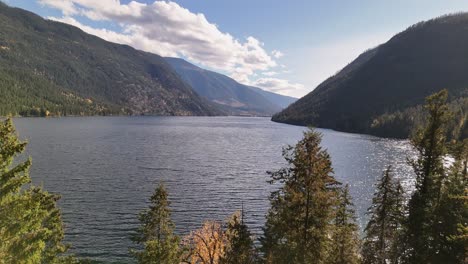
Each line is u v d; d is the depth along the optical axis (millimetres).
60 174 80062
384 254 32062
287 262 21578
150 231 26094
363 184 80438
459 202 23281
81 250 41594
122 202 60656
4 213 14828
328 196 21984
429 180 25031
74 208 56438
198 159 111938
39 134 164125
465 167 27812
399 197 33281
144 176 82500
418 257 24156
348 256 29188
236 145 155500
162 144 149125
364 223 53875
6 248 15258
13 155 15328
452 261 22875
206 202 63125
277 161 111875
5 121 15398
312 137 22000
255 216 56125
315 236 22031
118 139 160625
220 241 31875
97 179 77062
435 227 23828
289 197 22422
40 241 16766
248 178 84312
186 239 45156
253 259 27141
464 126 131750
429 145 25125
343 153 129625
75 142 140250
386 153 130375
